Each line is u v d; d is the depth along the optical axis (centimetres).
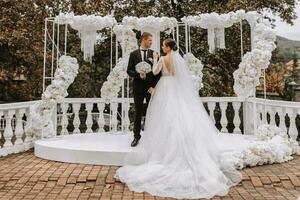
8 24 1365
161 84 591
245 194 465
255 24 741
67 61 756
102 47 1439
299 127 898
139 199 446
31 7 1420
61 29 1452
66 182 507
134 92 634
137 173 505
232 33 1289
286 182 506
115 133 832
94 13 1339
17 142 730
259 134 698
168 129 539
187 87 590
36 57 1444
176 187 472
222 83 1376
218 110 1024
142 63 611
